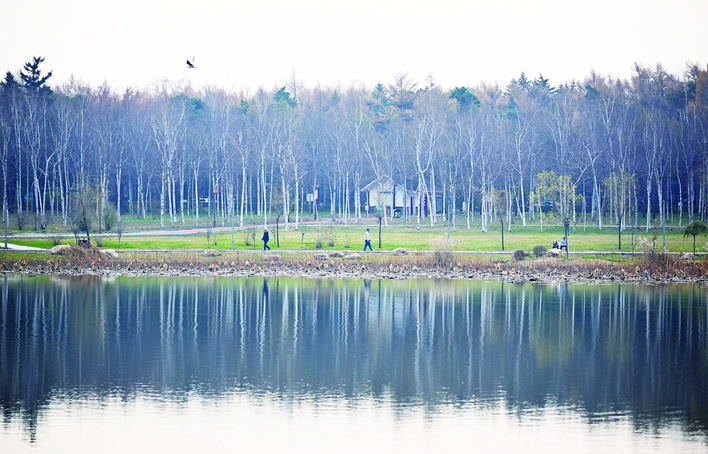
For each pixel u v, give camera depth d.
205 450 47.53
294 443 48.81
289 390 60.41
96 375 64.31
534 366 68.38
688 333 82.94
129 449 47.56
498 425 52.19
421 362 69.75
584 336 81.50
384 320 90.56
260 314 94.06
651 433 50.66
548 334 82.50
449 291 115.06
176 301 103.44
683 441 49.09
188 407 55.94
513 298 108.00
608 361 70.31
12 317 89.94
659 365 68.81
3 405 56.00
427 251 160.12
